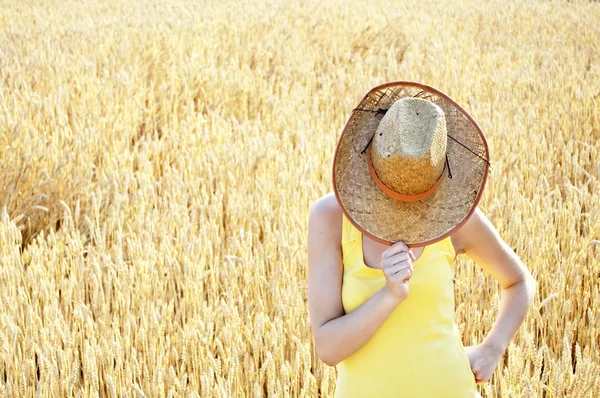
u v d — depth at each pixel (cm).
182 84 791
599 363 316
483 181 195
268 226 421
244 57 981
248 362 296
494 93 796
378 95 202
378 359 198
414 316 198
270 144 574
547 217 419
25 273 377
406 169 185
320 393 315
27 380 287
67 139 604
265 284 367
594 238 401
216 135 632
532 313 335
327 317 198
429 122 187
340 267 203
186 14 1264
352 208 194
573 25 1227
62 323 318
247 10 1342
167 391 295
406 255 184
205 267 399
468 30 1244
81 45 990
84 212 498
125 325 329
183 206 455
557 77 826
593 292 364
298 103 763
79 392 261
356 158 198
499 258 219
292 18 1268
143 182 500
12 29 1121
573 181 555
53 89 752
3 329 324
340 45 1088
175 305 373
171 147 618
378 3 1496
